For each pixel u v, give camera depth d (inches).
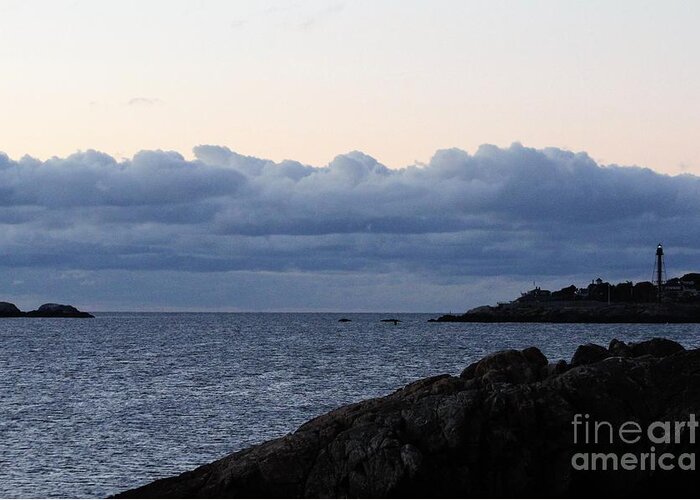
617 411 1334.9
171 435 2144.4
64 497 1553.9
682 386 1349.7
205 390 3169.3
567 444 1311.5
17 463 1817.2
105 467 1787.6
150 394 3046.3
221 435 2146.9
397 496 1251.8
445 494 1270.9
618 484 1315.2
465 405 1309.1
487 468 1294.3
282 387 3267.7
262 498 1290.6
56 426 2284.7
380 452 1264.8
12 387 3302.2
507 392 1339.8
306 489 1280.8
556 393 1344.7
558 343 7096.5
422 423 1302.9
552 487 1300.4
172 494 1317.7
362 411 1382.9
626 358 1419.8
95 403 2780.5
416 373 3905.0
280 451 1317.7
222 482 1310.3
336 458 1285.7
